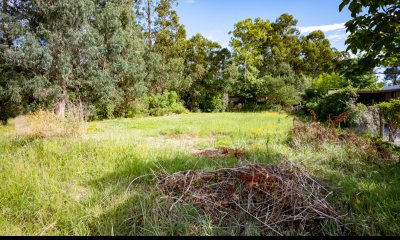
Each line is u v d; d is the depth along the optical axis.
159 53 25.62
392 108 6.18
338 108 10.30
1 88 13.30
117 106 20.22
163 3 26.06
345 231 2.52
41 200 3.03
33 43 12.77
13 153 5.24
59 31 14.01
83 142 5.71
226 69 28.19
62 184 3.60
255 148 5.72
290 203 2.80
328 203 2.86
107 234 2.44
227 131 9.66
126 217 2.69
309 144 5.97
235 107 30.09
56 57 13.97
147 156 4.95
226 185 3.15
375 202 2.89
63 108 14.61
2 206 2.98
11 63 12.90
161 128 11.48
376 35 2.67
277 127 10.29
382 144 5.85
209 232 2.45
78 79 14.94
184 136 9.07
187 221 2.58
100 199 3.09
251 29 30.53
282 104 27.25
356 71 3.09
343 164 4.69
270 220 2.62
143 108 21.64
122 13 18.95
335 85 18.80
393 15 2.52
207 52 31.09
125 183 3.63
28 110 14.85
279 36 35.44
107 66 16.72
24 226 2.64
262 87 27.59
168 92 25.52
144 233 2.44
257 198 2.95
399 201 2.81
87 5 14.49
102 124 14.15
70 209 2.89
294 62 35.97
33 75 14.26
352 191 3.23
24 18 14.53
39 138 6.25
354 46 2.80
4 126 12.10
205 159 4.86
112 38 15.90
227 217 2.75
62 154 4.89
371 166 4.47
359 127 8.50
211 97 28.11
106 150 5.18
